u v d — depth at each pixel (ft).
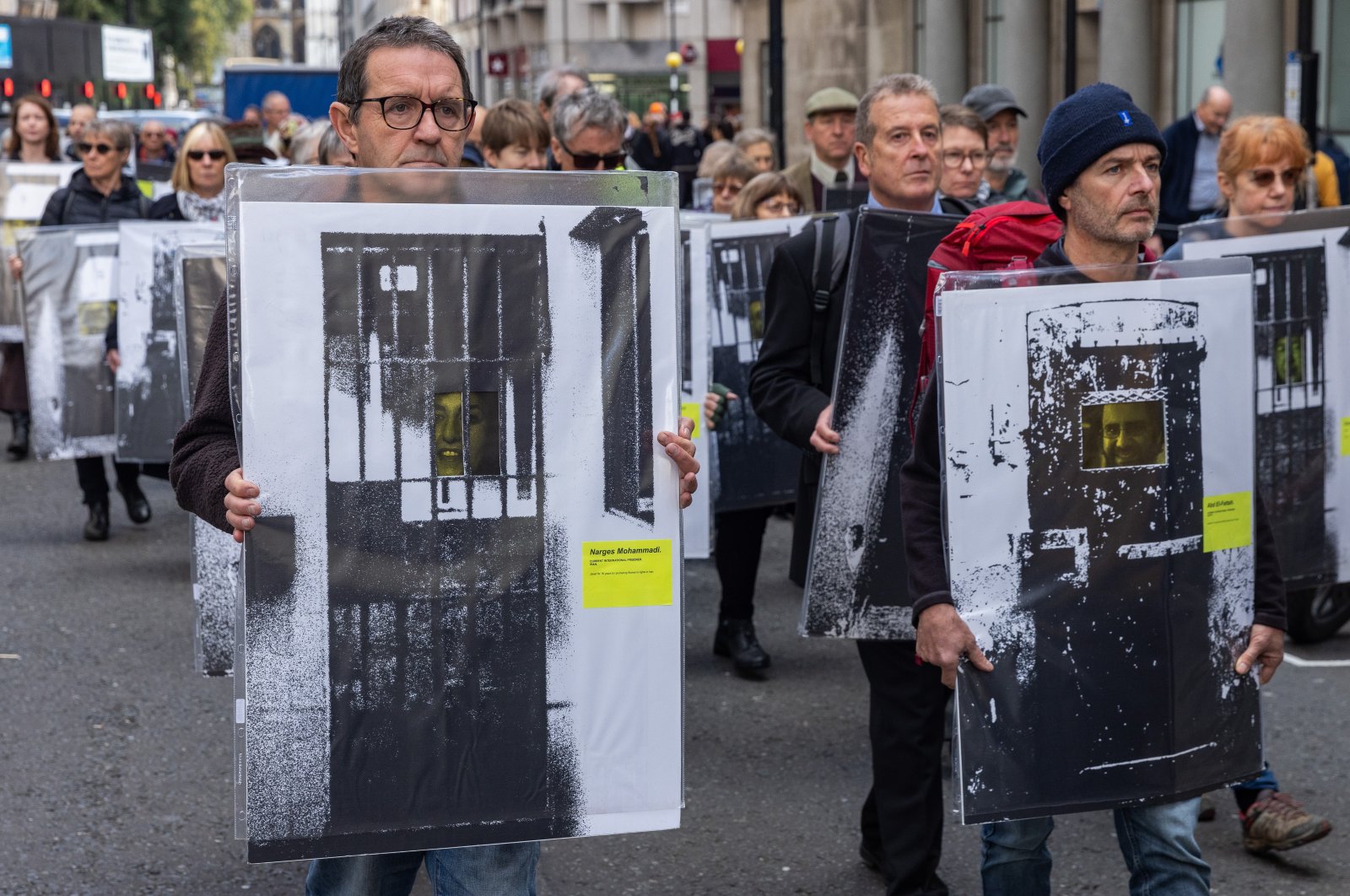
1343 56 50.11
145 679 20.49
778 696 20.03
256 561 8.53
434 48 9.46
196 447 9.11
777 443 20.92
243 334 8.46
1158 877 10.05
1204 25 59.77
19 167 36.19
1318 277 16.98
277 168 8.46
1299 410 17.07
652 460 8.93
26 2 191.93
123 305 24.09
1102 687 9.63
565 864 14.71
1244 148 16.98
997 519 9.44
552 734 8.91
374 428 8.61
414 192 8.61
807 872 14.44
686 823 15.70
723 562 21.09
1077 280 9.53
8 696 19.74
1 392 36.29
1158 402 9.64
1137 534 9.64
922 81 14.67
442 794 8.79
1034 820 10.48
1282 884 13.98
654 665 9.01
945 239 11.62
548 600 8.86
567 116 19.95
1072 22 54.75
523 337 8.75
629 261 8.85
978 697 9.46
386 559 8.66
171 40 228.22
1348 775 16.58
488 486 8.75
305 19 514.68
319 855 8.68
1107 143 9.77
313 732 8.63
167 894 14.03
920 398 10.48
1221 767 10.03
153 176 49.75
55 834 15.37
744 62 106.01
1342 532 17.39
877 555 13.29
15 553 27.76
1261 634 10.04
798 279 14.16
